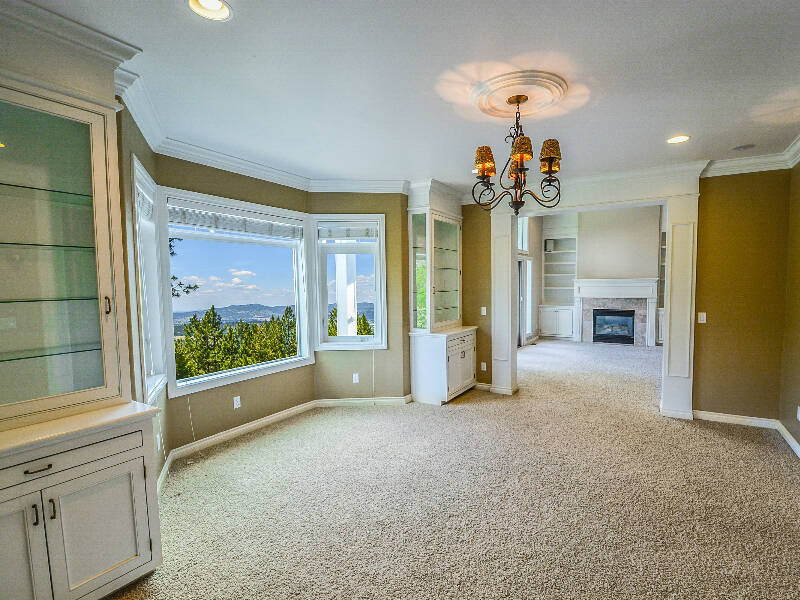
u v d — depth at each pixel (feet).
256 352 13.65
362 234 15.16
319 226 14.93
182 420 11.06
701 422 13.37
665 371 14.02
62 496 5.43
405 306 15.64
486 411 14.62
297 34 5.97
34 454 5.18
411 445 11.65
